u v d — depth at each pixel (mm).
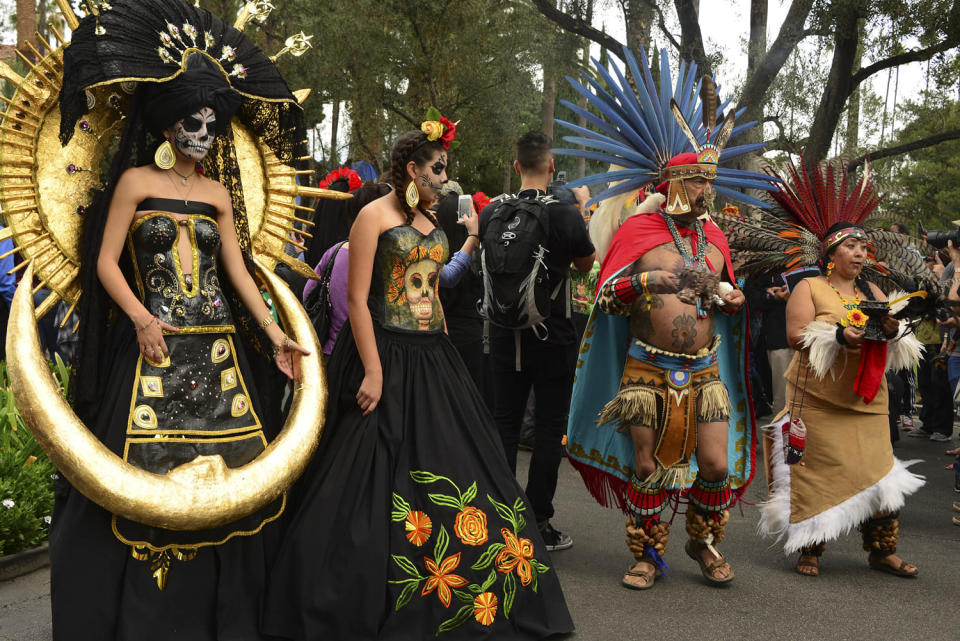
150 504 2996
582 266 4598
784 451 4684
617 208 5137
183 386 3266
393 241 3637
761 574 4516
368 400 3539
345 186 5289
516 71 16266
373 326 3682
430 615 3332
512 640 3406
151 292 3260
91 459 2934
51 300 3215
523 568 3496
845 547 5090
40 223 3195
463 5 16094
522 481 6191
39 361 2992
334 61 15469
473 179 22438
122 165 3203
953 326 5312
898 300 4523
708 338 4164
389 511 3408
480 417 3736
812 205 4730
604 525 5336
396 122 17453
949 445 8711
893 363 4602
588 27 13375
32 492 4379
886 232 4762
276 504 3424
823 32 11844
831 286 4668
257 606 3334
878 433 4531
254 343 3607
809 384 4570
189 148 3244
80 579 3053
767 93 12086
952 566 4719
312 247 5266
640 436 4180
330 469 3469
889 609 4012
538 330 4484
